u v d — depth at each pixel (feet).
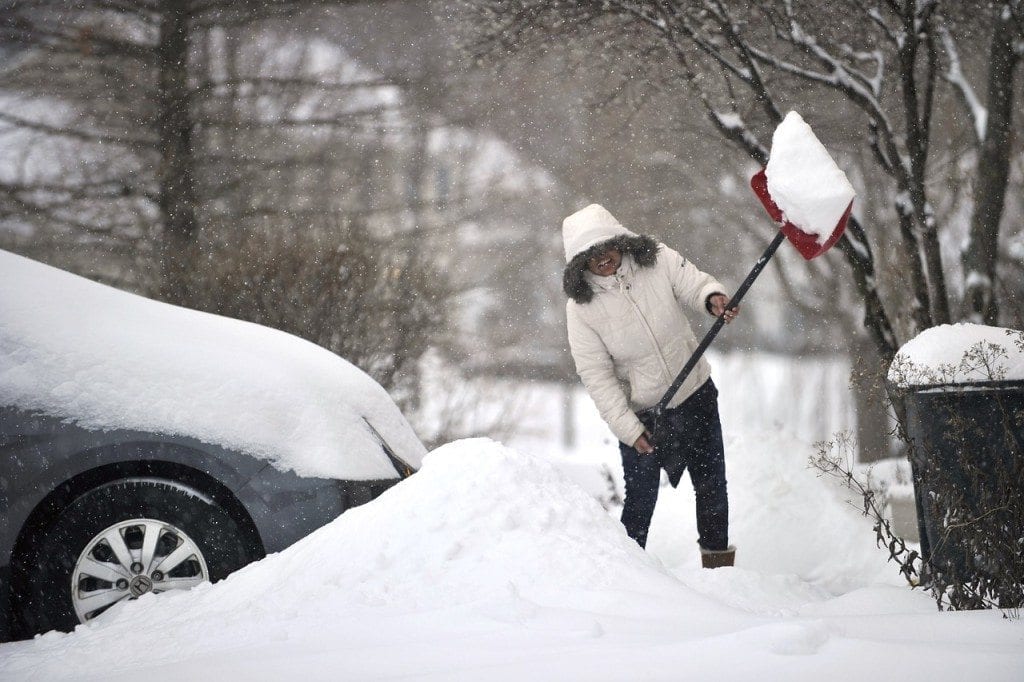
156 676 22.99
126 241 113.70
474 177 187.73
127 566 36.73
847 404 132.46
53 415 36.83
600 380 44.68
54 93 121.49
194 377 38.37
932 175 88.07
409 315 83.15
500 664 21.17
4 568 35.99
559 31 65.00
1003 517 30.86
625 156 130.11
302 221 95.81
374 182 150.41
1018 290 76.23
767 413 137.90
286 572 30.96
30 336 37.88
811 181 39.14
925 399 34.32
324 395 40.34
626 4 60.59
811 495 53.88
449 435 94.12
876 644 20.02
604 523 32.07
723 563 44.34
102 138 117.08
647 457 44.47
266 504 37.50
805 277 135.64
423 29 150.82
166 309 41.75
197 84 123.03
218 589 31.89
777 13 60.34
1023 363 33.65
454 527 30.14
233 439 37.63
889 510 54.44
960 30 68.18
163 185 113.80
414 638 24.39
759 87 59.62
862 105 59.88
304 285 78.13
